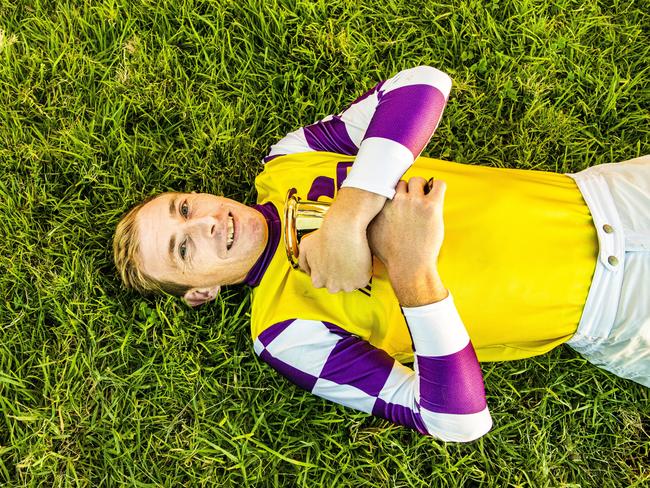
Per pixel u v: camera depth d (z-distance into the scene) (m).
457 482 1.80
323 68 2.05
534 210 1.43
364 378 1.40
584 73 1.96
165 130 2.02
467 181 1.48
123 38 2.05
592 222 1.43
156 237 1.56
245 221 1.53
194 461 1.82
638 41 1.98
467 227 1.42
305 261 1.30
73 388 1.82
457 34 2.00
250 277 1.59
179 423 1.84
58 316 1.86
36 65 2.03
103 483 1.81
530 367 1.84
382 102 1.36
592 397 1.84
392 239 1.20
